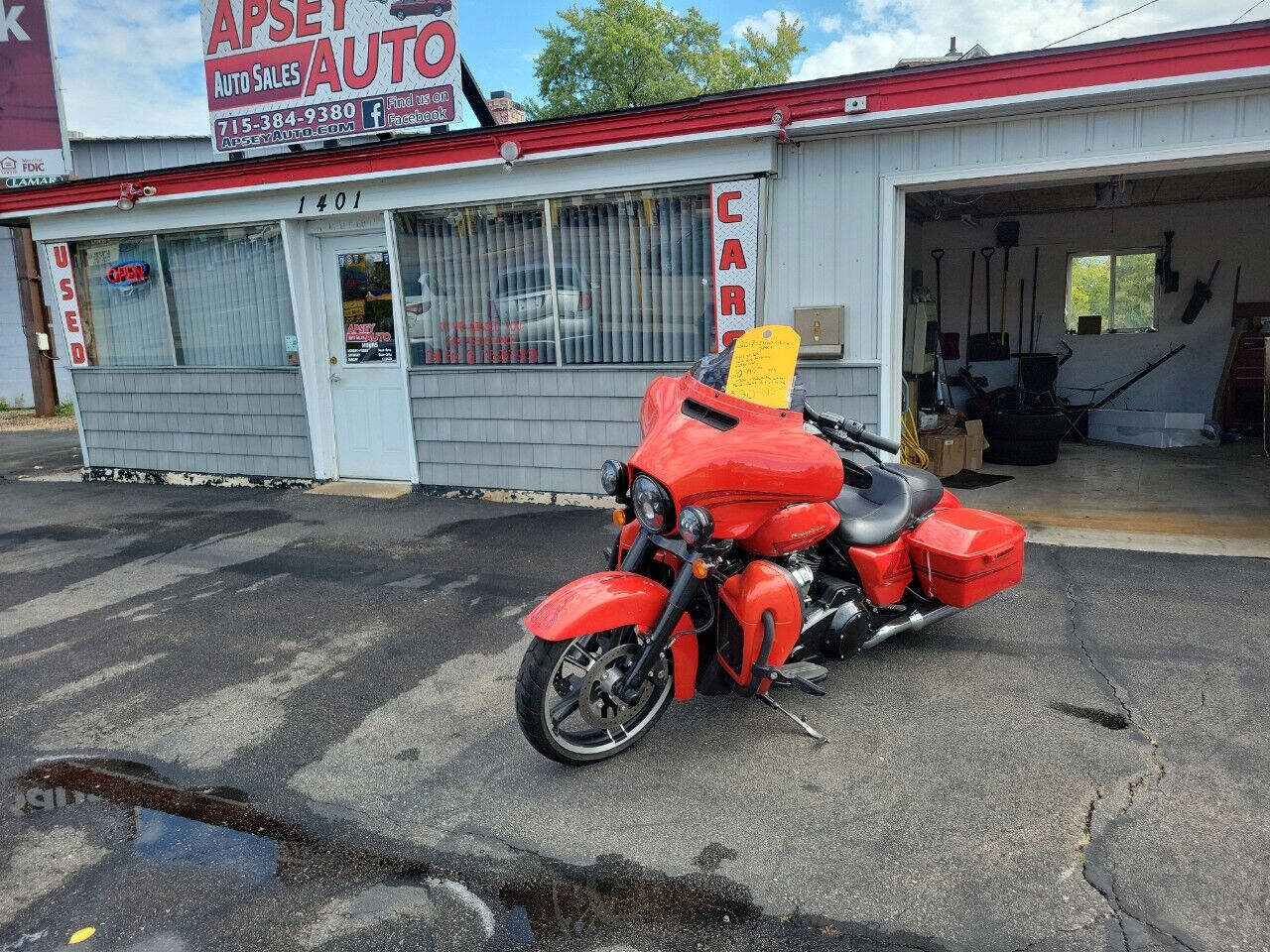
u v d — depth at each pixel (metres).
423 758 3.23
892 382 5.88
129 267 8.38
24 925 2.40
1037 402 9.46
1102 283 10.12
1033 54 4.90
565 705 3.14
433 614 4.68
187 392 8.35
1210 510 6.16
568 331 6.75
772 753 3.17
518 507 6.91
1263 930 2.22
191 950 2.28
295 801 2.97
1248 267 9.20
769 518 3.04
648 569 3.16
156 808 2.96
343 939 2.30
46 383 15.05
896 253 5.78
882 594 3.59
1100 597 4.52
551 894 2.46
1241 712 3.31
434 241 7.05
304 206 7.29
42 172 9.12
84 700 3.80
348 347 7.74
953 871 2.49
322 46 6.94
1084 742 3.16
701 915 2.35
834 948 2.22
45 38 8.92
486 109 7.43
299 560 5.72
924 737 3.24
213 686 3.89
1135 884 2.40
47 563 5.90
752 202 5.89
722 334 6.18
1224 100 4.90
